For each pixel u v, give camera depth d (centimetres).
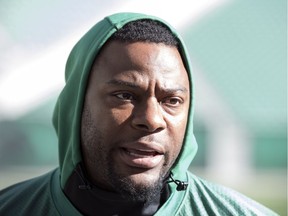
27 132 1473
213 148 1584
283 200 1112
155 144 251
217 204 279
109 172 256
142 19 267
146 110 251
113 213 267
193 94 271
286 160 1636
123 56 255
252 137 1612
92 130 260
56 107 293
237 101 1628
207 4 1741
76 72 275
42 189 290
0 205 292
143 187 252
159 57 256
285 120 1639
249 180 1430
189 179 284
